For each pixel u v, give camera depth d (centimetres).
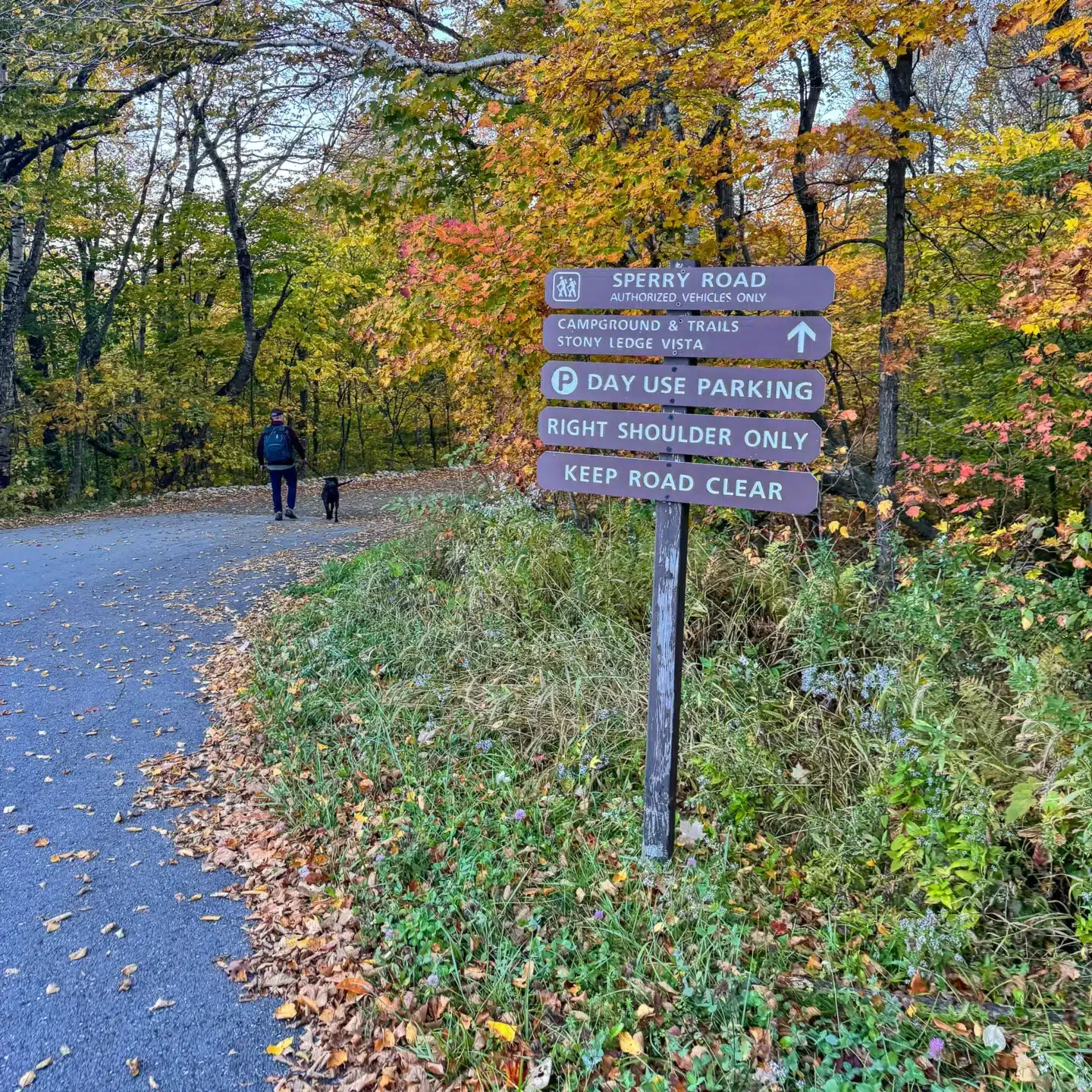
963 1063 244
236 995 291
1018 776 336
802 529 676
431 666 550
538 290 571
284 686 551
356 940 316
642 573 571
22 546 1039
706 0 570
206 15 923
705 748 398
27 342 2139
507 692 484
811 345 307
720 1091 236
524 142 605
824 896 326
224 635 684
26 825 398
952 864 292
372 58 842
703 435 328
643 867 343
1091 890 280
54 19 1027
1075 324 539
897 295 654
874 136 596
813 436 308
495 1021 270
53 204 1543
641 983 278
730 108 620
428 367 689
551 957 296
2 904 338
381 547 836
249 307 1959
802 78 777
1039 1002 264
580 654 504
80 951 310
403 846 369
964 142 875
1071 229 489
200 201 1870
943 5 529
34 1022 275
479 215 637
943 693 383
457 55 951
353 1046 268
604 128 670
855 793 371
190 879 360
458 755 454
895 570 540
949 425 736
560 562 612
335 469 2906
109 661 625
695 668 474
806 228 816
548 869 352
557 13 779
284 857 376
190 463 2292
